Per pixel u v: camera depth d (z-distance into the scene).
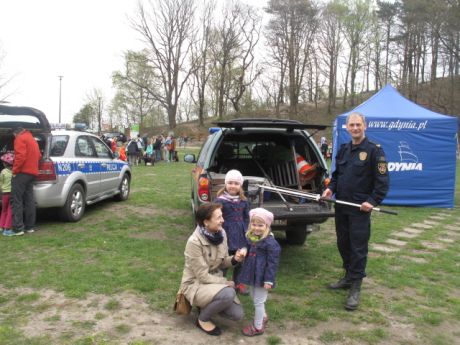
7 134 6.91
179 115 61.78
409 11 41.03
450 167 9.82
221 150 6.41
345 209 4.21
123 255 5.41
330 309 3.93
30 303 3.90
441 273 5.11
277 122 5.27
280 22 46.34
